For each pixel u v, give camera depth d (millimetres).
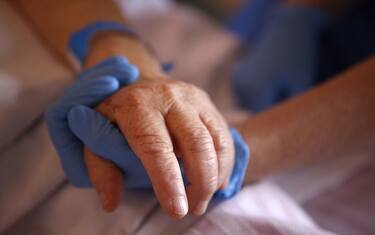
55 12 705
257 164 593
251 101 924
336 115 622
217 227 520
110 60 557
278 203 594
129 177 534
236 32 1122
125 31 666
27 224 595
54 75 639
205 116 498
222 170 486
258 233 509
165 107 492
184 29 1063
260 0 1145
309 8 988
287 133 610
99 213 562
